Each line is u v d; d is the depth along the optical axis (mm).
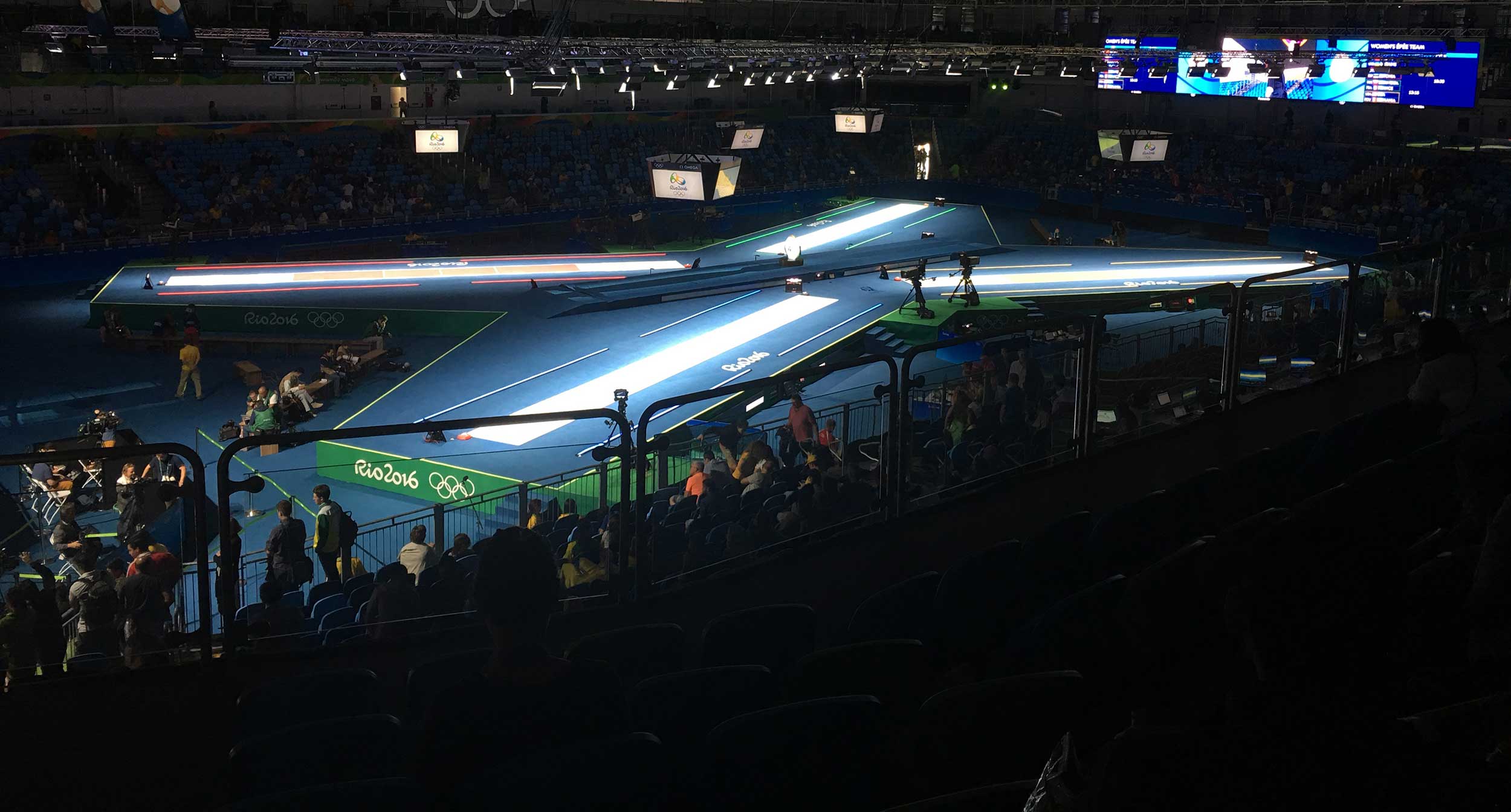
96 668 5965
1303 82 43656
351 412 24312
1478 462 5023
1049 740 3980
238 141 42406
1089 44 45500
